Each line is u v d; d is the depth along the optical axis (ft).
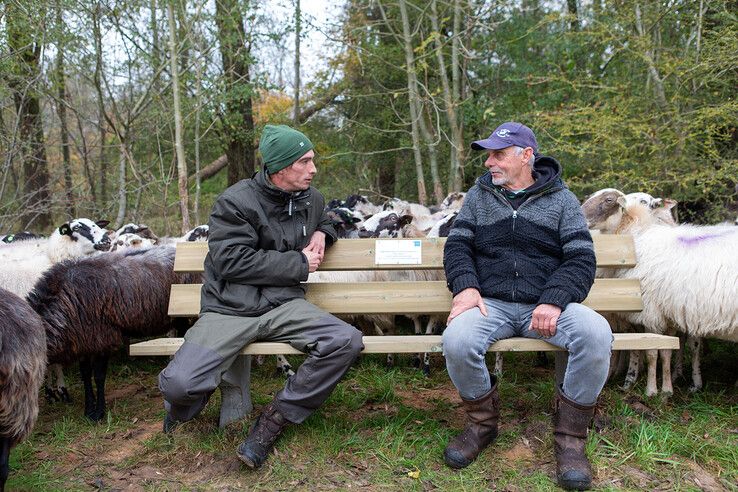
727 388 14.80
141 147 39.86
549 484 10.23
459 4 31.55
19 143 32.32
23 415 9.62
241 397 12.31
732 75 24.76
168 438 12.01
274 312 11.30
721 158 23.21
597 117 24.11
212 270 11.87
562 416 10.58
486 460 10.94
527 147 11.21
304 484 10.44
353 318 18.39
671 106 24.39
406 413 12.90
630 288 12.67
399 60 36.81
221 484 10.50
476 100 35.88
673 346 11.14
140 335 14.48
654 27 26.68
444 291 12.79
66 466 11.32
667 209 17.93
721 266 12.94
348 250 13.03
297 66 37.22
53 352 12.62
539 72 33.35
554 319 10.36
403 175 42.50
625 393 14.25
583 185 24.99
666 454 10.93
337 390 14.25
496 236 11.37
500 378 15.12
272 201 11.60
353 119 38.04
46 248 20.75
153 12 30.66
